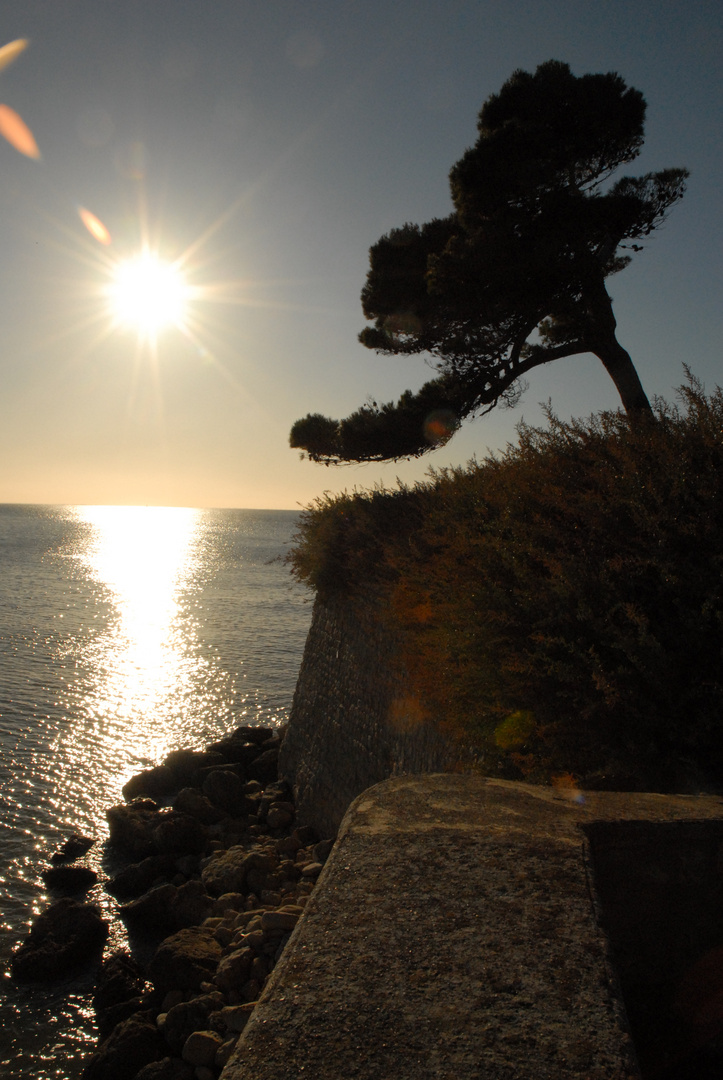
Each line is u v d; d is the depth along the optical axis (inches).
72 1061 317.4
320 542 528.7
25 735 800.9
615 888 102.0
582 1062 52.1
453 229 543.2
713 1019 100.7
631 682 184.4
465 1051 53.1
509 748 224.2
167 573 3006.9
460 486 325.4
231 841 512.4
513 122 463.8
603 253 495.8
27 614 1724.9
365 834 94.4
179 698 1005.2
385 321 568.1
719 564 182.9
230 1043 273.3
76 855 527.8
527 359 546.0
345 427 557.3
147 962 391.5
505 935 69.4
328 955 66.1
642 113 473.1
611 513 214.5
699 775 170.6
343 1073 50.4
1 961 396.2
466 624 243.8
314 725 561.9
